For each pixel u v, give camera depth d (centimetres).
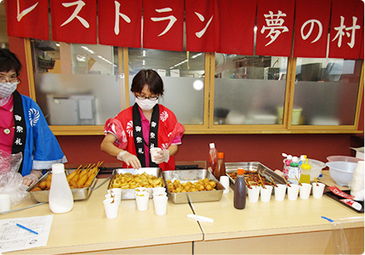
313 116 279
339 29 246
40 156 140
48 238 84
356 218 102
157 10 215
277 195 119
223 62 250
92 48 227
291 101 267
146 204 106
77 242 82
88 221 96
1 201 101
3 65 113
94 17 208
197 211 106
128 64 235
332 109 280
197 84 252
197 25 223
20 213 102
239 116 266
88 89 234
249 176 145
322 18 240
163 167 157
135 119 151
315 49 245
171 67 244
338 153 295
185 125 255
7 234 86
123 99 241
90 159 248
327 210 110
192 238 89
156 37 219
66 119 236
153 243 86
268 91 265
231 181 137
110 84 237
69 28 205
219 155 140
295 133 272
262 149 280
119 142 154
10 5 194
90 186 121
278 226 95
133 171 139
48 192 109
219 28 228
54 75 226
